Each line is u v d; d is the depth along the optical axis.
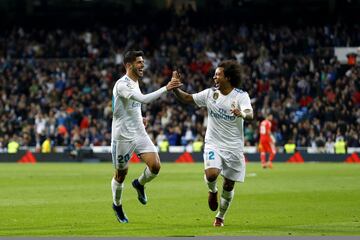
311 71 64.00
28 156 57.62
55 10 75.19
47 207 22.59
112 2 74.88
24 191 28.55
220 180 33.25
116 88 18.31
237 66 17.61
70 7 75.12
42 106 63.56
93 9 75.00
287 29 68.88
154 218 19.92
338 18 71.25
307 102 60.84
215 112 17.77
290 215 20.55
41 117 60.81
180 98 18.03
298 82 62.53
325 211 21.55
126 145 18.45
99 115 61.66
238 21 73.62
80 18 74.94
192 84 64.44
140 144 18.48
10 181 34.31
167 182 33.38
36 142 59.94
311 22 72.44
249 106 17.53
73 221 19.16
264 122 45.81
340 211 21.55
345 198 25.50
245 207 22.64
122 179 18.86
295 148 56.34
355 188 29.70
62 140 59.25
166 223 18.78
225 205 18.03
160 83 64.75
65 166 50.12
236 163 17.81
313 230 17.25
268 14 73.12
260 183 32.47
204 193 27.62
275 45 67.44
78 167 48.50
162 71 66.12
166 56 68.38
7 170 44.34
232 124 17.72
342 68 65.00
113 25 74.81
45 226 18.11
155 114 61.12
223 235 16.30
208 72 65.69
